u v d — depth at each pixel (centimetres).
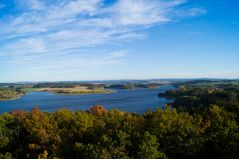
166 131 6612
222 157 6644
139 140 6191
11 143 7600
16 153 7056
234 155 6525
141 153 5781
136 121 7369
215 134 6838
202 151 6888
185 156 6638
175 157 6650
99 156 5725
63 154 6462
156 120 6938
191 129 6625
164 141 6562
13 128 8012
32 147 6838
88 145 6059
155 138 6103
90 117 8331
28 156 6662
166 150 6525
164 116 6875
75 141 6956
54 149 6450
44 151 6203
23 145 7488
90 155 5844
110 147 5909
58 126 7812
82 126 7212
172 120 6825
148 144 5950
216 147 6706
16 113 10212
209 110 8662
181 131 6544
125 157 5828
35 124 7544
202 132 6894
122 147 6003
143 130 6788
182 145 6462
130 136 6397
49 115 9112
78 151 6250
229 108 9994
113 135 6456
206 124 7306
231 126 6981
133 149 6162
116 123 7194
